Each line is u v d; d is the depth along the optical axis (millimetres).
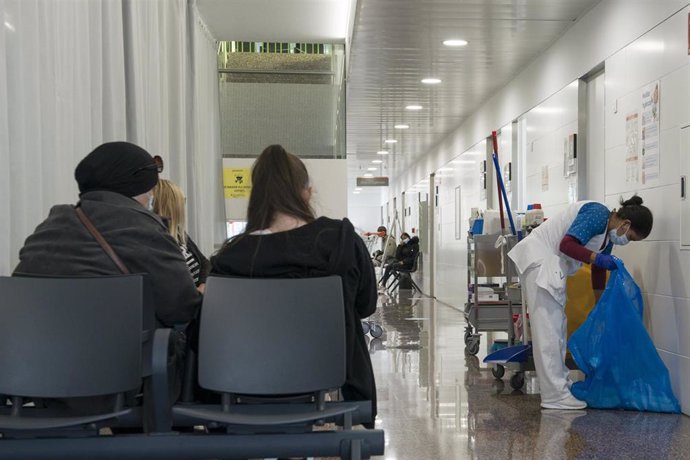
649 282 4469
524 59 7234
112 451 1850
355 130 12234
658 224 4332
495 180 9141
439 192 13531
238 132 7941
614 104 5027
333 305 1927
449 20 5875
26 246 2051
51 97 3111
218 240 7762
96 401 1925
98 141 3791
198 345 1963
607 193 5184
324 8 6914
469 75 7953
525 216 5977
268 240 2051
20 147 2801
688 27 3918
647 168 4477
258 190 2152
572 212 4504
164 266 2014
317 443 1897
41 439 1851
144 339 1896
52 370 1837
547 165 6699
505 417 4133
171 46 5680
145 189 2184
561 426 3885
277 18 7156
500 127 8688
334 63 8031
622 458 3244
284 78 7992
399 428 3865
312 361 1904
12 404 1905
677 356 4129
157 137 4922
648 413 4195
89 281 1854
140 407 1978
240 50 7973
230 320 1912
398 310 11312
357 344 2109
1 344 1848
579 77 5781
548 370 4379
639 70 4598
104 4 3951
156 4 4938
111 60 3973
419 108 10055
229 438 1884
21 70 2807
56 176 3141
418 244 15156
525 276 4555
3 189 2619
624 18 4848
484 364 6086
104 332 1843
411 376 5512
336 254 2035
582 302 5008
